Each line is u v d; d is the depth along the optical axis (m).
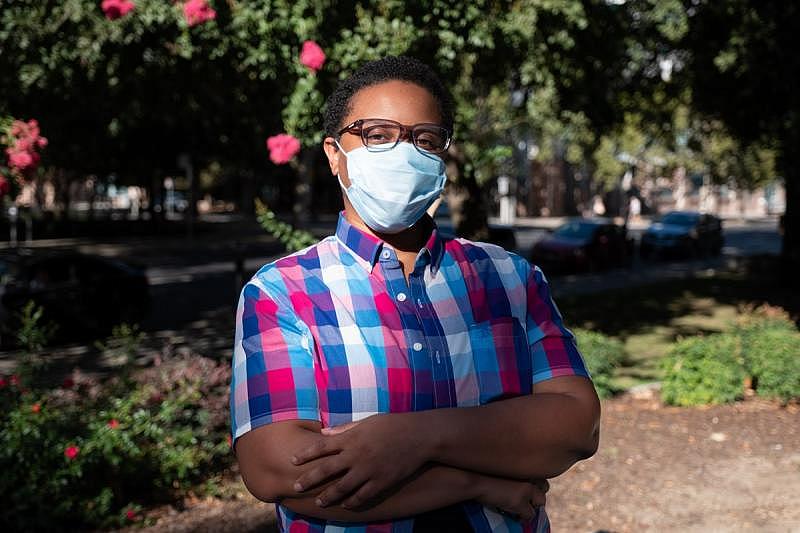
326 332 1.32
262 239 35.69
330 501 1.19
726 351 7.88
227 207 70.69
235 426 1.31
